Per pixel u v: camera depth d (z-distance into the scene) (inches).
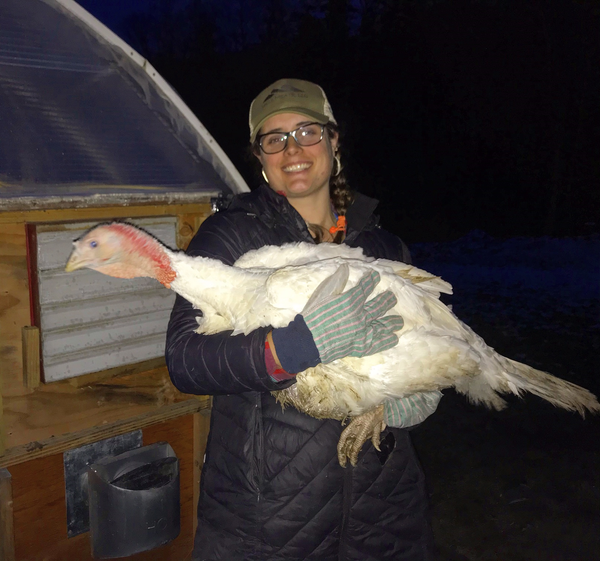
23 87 77.2
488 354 71.9
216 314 63.3
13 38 79.2
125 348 82.0
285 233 72.1
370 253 77.4
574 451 166.6
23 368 73.3
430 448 170.4
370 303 58.8
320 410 63.8
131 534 83.7
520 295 329.1
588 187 493.0
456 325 70.8
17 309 72.2
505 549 126.3
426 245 467.8
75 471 83.2
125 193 76.2
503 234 491.8
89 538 87.0
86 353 77.5
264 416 64.6
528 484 150.7
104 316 78.5
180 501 96.3
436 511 140.2
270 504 63.7
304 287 59.8
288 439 64.4
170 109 93.2
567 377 213.5
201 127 93.9
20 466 77.4
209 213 88.7
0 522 74.5
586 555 124.0
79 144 77.9
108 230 63.3
